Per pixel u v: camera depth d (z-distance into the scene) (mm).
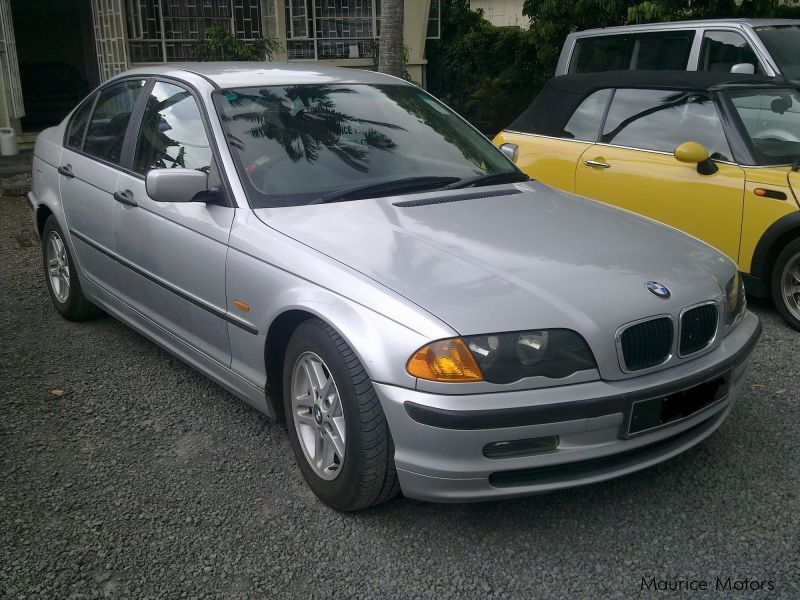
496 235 3402
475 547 3014
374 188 3771
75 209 4969
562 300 2922
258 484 3465
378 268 3092
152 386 4441
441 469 2799
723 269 3465
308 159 3859
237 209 3650
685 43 7863
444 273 3047
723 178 5441
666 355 3053
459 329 2770
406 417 2807
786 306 5254
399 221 3488
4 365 4734
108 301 4867
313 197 3691
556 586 2797
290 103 4133
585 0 11219
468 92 17359
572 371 2838
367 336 2904
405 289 2953
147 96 4551
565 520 3170
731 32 7559
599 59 8461
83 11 15453
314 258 3232
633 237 3555
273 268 3355
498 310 2838
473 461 2787
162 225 4043
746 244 5344
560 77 7078
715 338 3250
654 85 6109
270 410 3578
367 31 15531
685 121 5852
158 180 3578
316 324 3168
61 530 3135
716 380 3199
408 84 4738
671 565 2891
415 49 15180
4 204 9547
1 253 7328
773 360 4723
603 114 6398
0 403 4234
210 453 3727
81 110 5367
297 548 3021
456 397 2750
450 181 4012
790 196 5078
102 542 3059
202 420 4047
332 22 15234
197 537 3092
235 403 4230
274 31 14453
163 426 3984
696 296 3160
